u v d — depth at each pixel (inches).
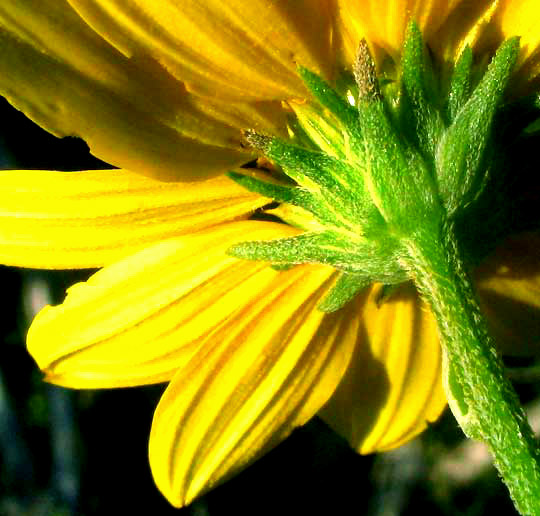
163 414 4.0
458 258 3.2
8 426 10.4
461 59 3.4
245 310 3.9
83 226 3.7
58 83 3.2
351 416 4.4
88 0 3.1
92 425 11.0
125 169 3.5
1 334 10.7
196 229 3.8
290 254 3.4
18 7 3.1
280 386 4.1
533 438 3.0
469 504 9.6
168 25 3.2
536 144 3.3
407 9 3.4
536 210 3.3
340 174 3.4
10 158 8.8
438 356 4.4
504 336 4.4
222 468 4.1
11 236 3.7
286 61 3.4
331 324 4.1
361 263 3.3
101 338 3.9
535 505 2.9
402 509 9.7
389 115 3.3
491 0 3.4
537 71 3.5
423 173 3.2
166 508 11.2
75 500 10.5
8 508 10.3
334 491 10.9
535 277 4.2
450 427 9.4
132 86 3.3
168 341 3.9
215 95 3.4
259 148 3.4
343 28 3.4
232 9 3.3
